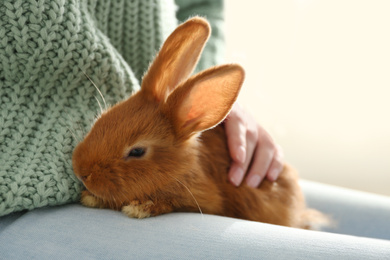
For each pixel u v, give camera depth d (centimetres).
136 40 53
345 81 92
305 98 96
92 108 48
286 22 96
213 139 54
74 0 46
